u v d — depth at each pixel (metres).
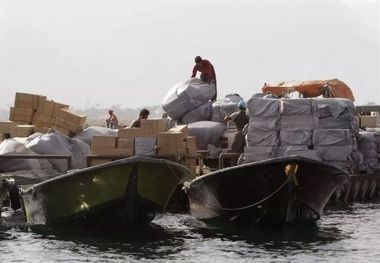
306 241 13.65
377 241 13.74
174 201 18.41
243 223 15.17
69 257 11.92
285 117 18.12
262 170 14.09
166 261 11.66
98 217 14.09
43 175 18.20
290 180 14.01
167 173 13.98
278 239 13.89
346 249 12.85
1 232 14.30
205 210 15.84
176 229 14.93
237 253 12.39
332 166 14.48
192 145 18.42
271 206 14.55
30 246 12.88
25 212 15.66
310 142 18.11
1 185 14.80
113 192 13.70
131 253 12.27
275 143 18.08
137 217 14.12
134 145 17.45
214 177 14.66
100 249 12.60
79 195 13.90
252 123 18.27
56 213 14.31
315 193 14.88
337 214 18.33
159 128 17.59
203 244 13.23
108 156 17.47
